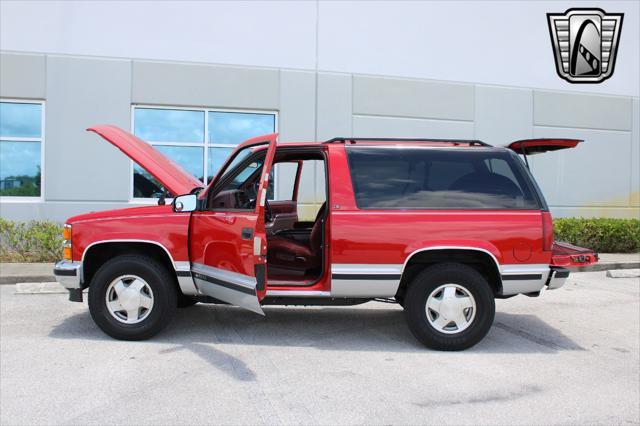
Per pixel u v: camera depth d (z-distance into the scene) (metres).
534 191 4.99
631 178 13.47
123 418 3.48
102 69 10.39
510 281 4.89
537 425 3.50
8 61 10.11
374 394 3.94
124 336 5.06
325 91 11.33
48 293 7.37
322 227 5.12
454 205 4.93
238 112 11.04
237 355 4.76
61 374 4.23
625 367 4.65
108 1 10.38
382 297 5.04
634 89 13.43
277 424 3.43
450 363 4.66
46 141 10.21
